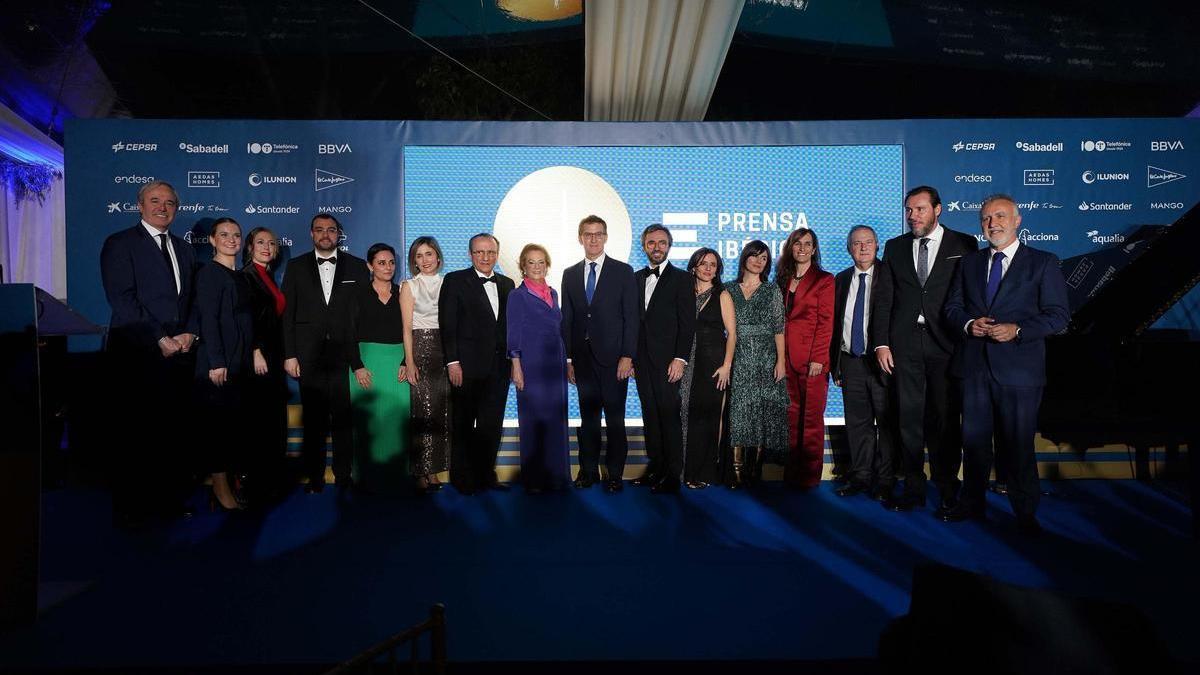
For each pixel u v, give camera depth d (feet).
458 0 25.20
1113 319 16.60
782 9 26.32
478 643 9.80
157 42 27.07
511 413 19.24
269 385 17.07
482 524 15.19
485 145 19.24
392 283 18.07
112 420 15.55
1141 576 12.07
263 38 27.50
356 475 17.75
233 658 9.41
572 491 17.80
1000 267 14.80
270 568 12.73
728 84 32.53
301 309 17.72
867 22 26.91
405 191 19.19
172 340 15.25
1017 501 14.47
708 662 9.29
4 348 10.32
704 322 17.89
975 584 3.48
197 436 16.06
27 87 26.66
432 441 17.66
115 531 14.97
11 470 10.28
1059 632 3.24
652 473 18.29
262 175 18.95
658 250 17.76
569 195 19.27
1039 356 14.43
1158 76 27.07
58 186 28.89
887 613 10.74
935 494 17.67
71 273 18.53
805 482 17.75
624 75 19.11
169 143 18.79
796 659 9.32
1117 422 16.17
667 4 16.40
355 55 31.27
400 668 9.16
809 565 12.70
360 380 17.48
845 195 19.33
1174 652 9.36
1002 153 19.04
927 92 31.48
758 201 19.30
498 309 17.76
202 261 18.88
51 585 11.82
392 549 13.67
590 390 17.84
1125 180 18.95
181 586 11.91
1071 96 29.73
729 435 18.02
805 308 17.69
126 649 9.66
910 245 16.22
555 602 11.18
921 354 16.03
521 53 31.07
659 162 19.31
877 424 17.16
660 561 12.95
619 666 9.27
